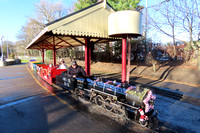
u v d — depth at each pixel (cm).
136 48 1441
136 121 379
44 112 452
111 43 1833
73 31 576
